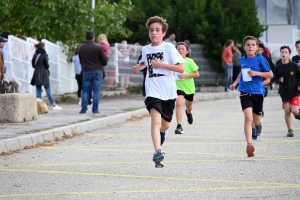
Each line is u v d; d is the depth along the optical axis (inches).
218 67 3043.8
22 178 904.9
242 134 1376.7
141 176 905.5
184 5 3147.1
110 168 975.6
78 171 953.5
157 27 938.7
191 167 972.6
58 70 2325.3
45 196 786.2
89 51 1701.5
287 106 1312.7
